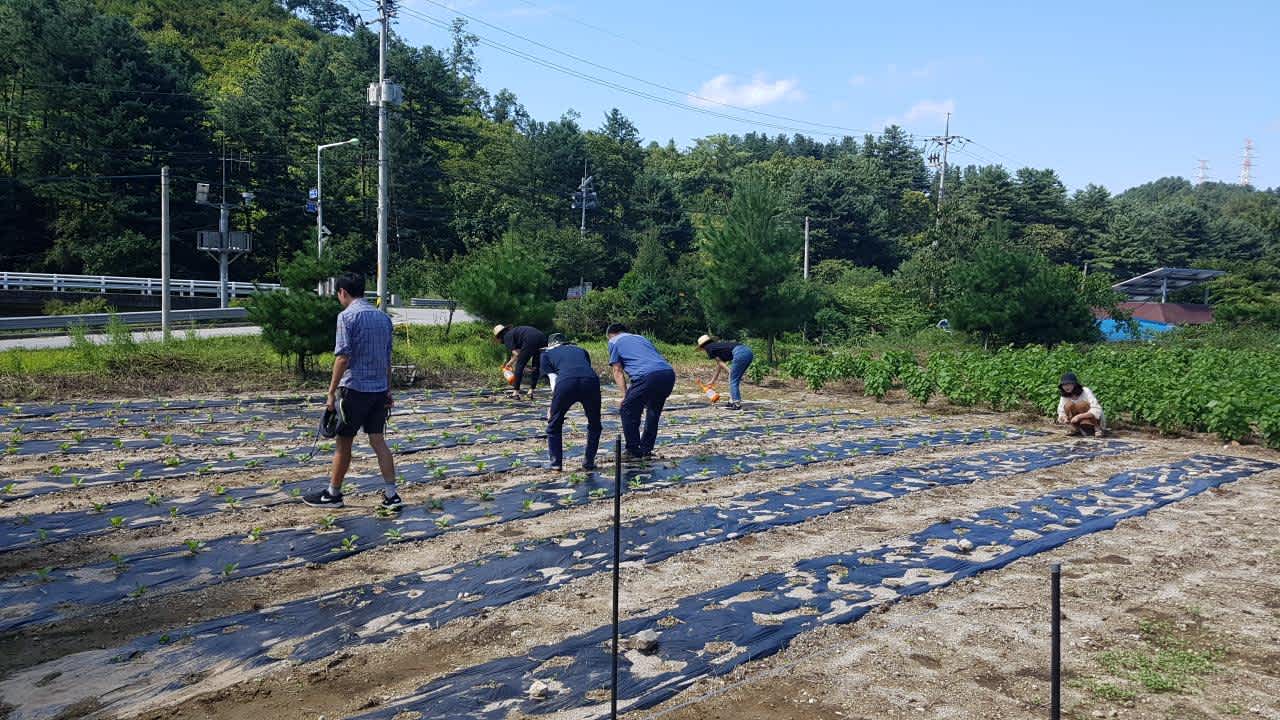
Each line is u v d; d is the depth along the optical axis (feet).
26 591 16.74
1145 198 631.97
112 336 60.13
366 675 13.24
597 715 11.89
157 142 175.94
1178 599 17.10
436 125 228.43
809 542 20.90
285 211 196.65
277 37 369.50
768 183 82.64
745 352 48.06
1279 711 12.19
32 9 181.88
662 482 27.48
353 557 19.17
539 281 69.46
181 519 21.99
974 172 313.53
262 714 11.96
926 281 133.49
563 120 272.72
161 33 335.06
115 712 12.03
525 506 23.80
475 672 13.28
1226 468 31.89
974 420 45.65
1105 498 26.37
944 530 22.15
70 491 24.84
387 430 38.04
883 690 12.83
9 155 191.93
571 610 16.02
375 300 76.43
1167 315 149.59
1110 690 12.82
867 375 55.31
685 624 15.34
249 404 44.96
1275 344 99.76
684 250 244.63
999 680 13.23
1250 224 324.39
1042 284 92.27
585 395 28.58
